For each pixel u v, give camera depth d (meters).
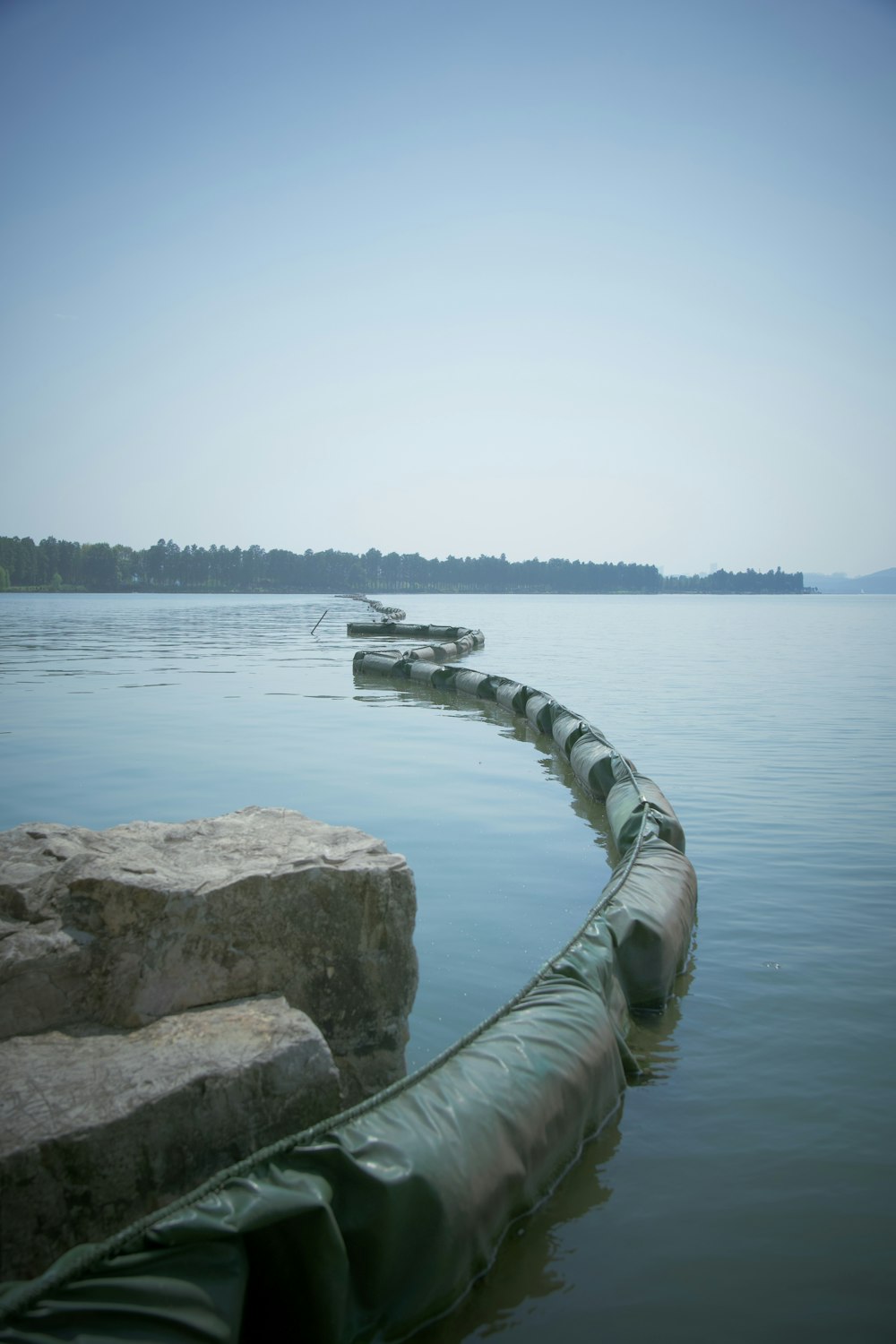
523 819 9.20
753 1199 3.51
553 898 6.88
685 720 15.87
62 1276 2.38
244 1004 3.92
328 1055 3.60
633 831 7.34
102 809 9.32
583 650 34.44
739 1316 2.95
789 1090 4.26
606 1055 4.04
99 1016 3.78
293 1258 2.71
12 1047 3.51
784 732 14.60
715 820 9.12
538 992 4.18
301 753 12.79
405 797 10.06
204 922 3.94
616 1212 3.43
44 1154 2.93
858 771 11.53
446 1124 3.16
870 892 6.97
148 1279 2.44
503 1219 3.24
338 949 4.23
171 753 12.67
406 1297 2.87
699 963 5.68
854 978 5.48
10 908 3.94
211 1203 2.65
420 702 19.06
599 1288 3.08
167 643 36.78
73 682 22.28
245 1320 2.75
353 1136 2.99
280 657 30.23
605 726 15.29
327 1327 2.71
